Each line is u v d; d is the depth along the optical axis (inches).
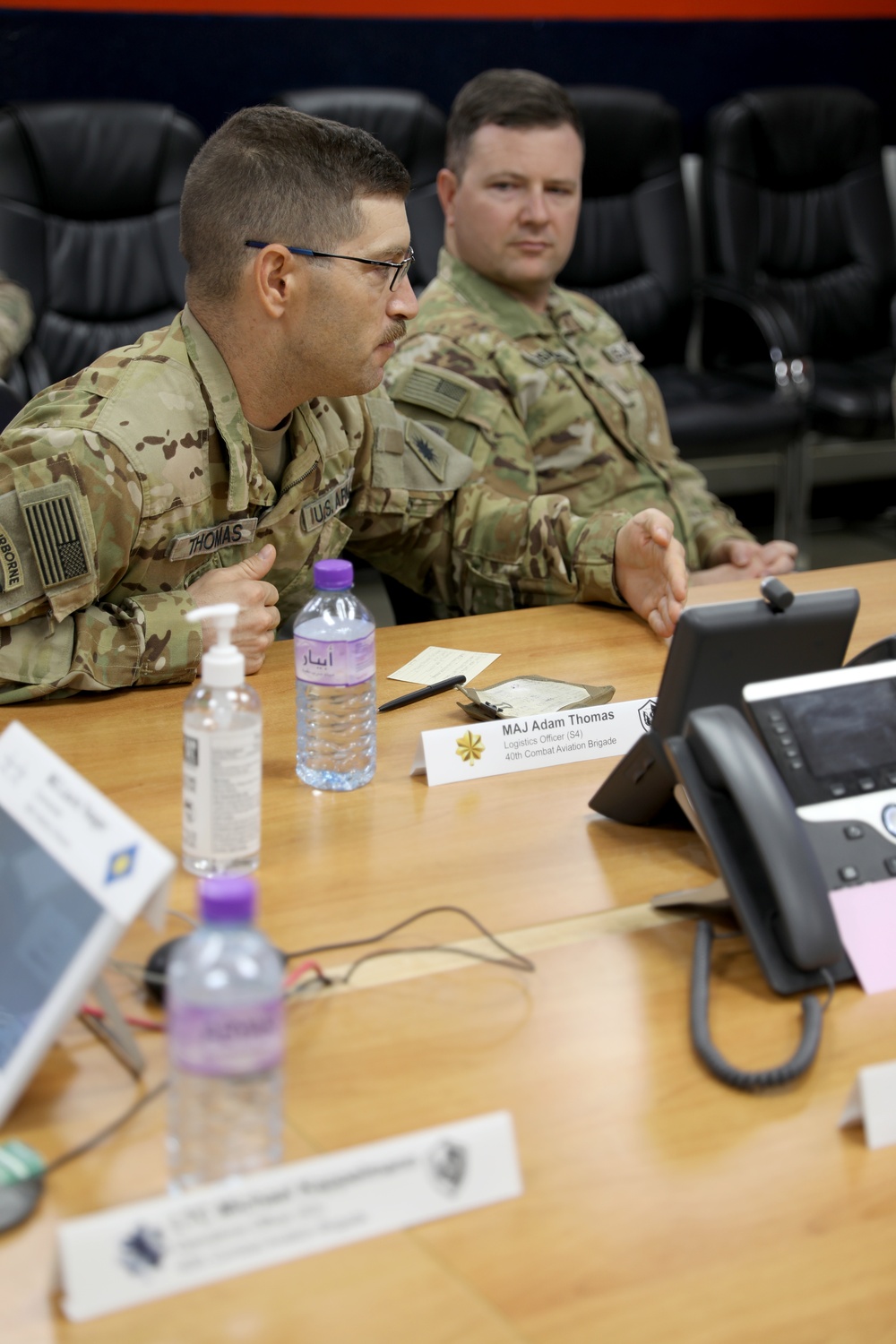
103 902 36.3
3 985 38.8
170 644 67.0
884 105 213.3
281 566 78.5
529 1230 33.6
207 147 69.5
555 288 113.1
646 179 179.6
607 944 46.4
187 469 68.9
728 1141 36.9
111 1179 34.6
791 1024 42.1
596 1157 36.1
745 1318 31.2
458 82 186.7
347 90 155.5
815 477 212.4
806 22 203.3
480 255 105.9
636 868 51.8
